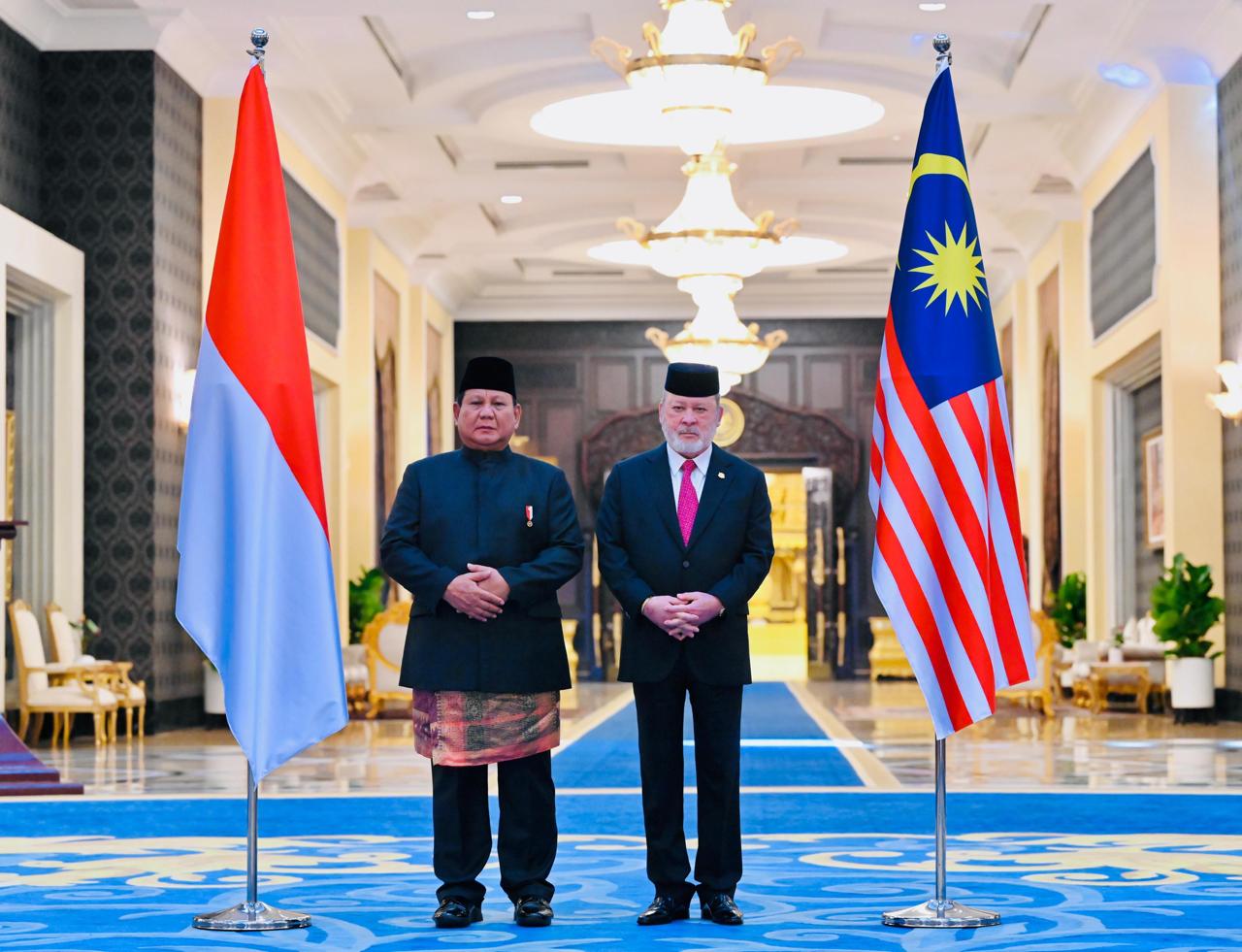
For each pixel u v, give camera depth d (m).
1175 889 6.12
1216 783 10.22
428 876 6.56
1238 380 15.80
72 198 15.20
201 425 5.45
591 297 29.28
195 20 15.40
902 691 23.52
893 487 5.52
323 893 6.13
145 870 6.79
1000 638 5.46
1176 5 15.30
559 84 17.39
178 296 15.89
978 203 23.09
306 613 5.43
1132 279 18.28
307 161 19.05
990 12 15.73
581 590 28.92
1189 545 16.75
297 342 5.51
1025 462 25.98
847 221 23.70
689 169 17.95
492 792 9.99
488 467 5.65
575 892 6.12
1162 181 16.84
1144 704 18.14
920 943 5.01
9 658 14.84
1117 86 17.33
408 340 25.86
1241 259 15.90
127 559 15.12
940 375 5.53
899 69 17.42
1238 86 15.89
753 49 16.89
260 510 5.39
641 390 29.50
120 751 13.24
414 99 18.39
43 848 7.50
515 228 24.66
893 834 7.83
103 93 15.23
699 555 5.42
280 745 5.39
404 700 18.34
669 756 5.45
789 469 28.89
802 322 29.42
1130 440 20.58
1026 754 12.60
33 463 14.80
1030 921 5.42
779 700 21.16
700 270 18.27
